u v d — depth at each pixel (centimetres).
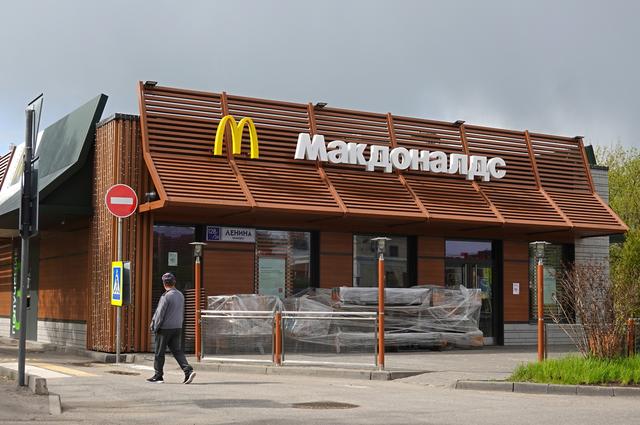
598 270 1636
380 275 1667
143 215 2044
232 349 1803
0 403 1113
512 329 2558
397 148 2338
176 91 2128
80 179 2125
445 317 2267
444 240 2484
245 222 2202
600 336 1549
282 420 1009
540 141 2659
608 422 1028
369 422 1002
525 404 1217
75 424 965
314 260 2303
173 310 1458
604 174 2825
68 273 2292
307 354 1720
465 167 2444
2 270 2981
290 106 2270
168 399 1206
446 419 1039
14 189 2525
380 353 1656
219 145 2098
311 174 2227
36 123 1269
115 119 2038
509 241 2589
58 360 1953
